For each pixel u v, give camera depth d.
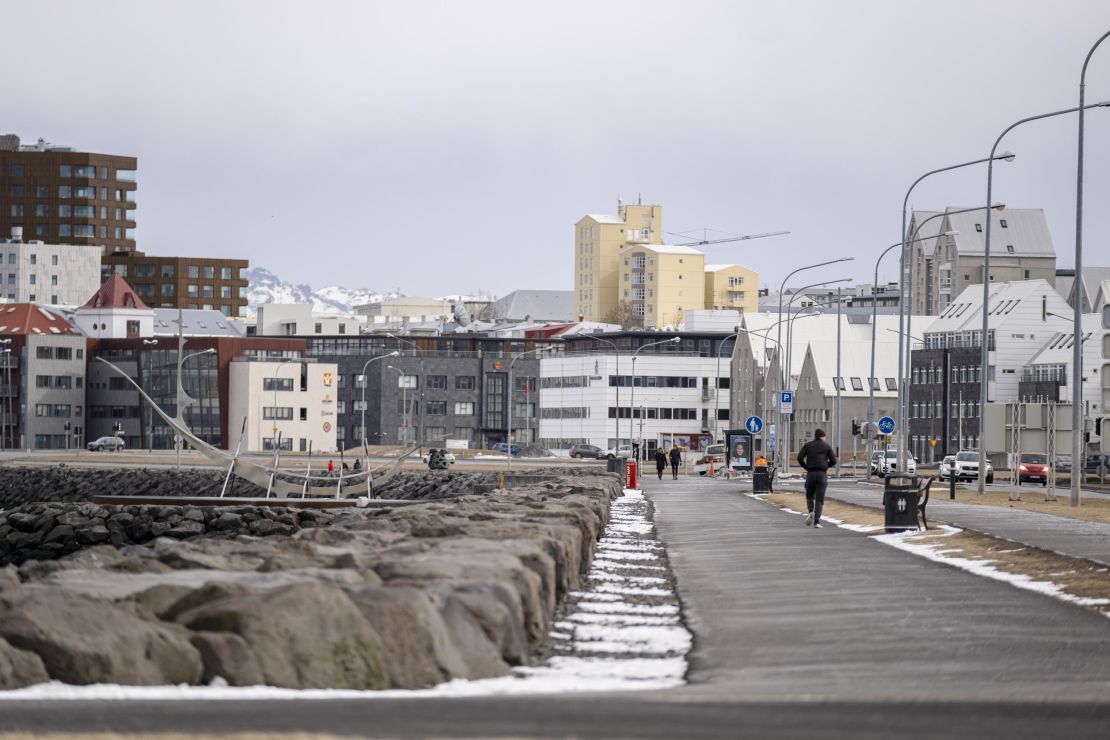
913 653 31.41
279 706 23.08
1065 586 43.59
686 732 21.19
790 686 26.94
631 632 35.38
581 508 58.94
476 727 21.36
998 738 21.17
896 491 70.25
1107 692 25.94
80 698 23.11
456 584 29.70
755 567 53.03
